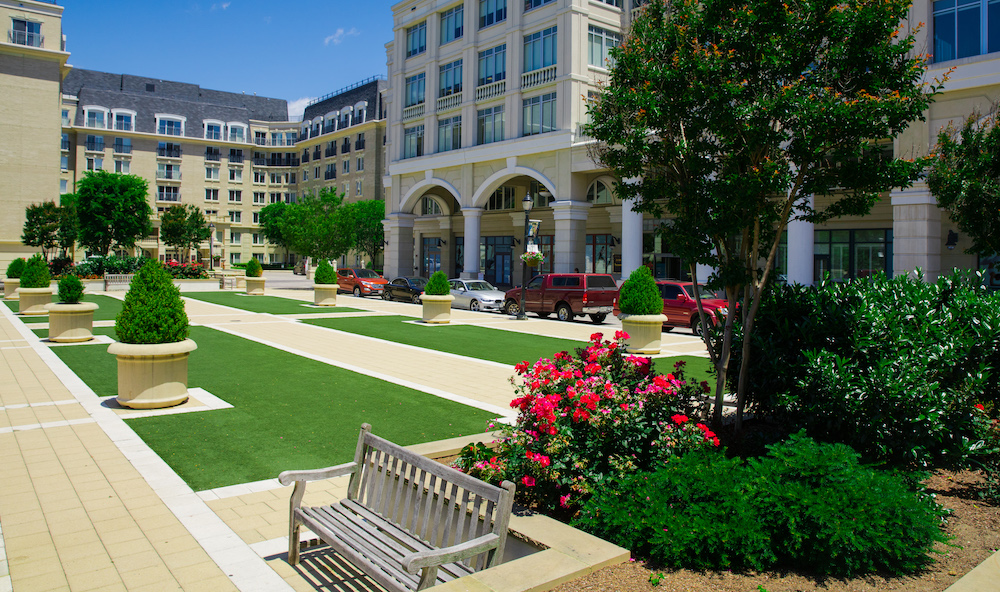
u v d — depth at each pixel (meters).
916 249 19.20
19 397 9.23
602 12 30.94
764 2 5.67
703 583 3.54
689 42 6.11
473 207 34.91
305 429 7.55
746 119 5.64
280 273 71.94
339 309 25.23
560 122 30.23
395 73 40.97
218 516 4.96
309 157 80.12
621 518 3.90
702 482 4.09
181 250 70.06
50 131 45.84
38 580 3.88
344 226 42.75
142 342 8.54
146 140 76.50
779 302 6.43
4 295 28.86
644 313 14.85
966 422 5.49
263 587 3.84
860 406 5.30
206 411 8.42
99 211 43.72
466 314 24.81
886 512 3.82
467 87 35.31
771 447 4.64
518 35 32.34
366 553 3.54
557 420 4.54
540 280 23.91
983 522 4.60
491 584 3.14
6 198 44.28
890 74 5.64
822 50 5.83
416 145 39.97
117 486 5.59
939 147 10.95
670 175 6.55
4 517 4.87
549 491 4.61
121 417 8.06
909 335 5.55
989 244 10.37
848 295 6.31
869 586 3.60
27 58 45.06
